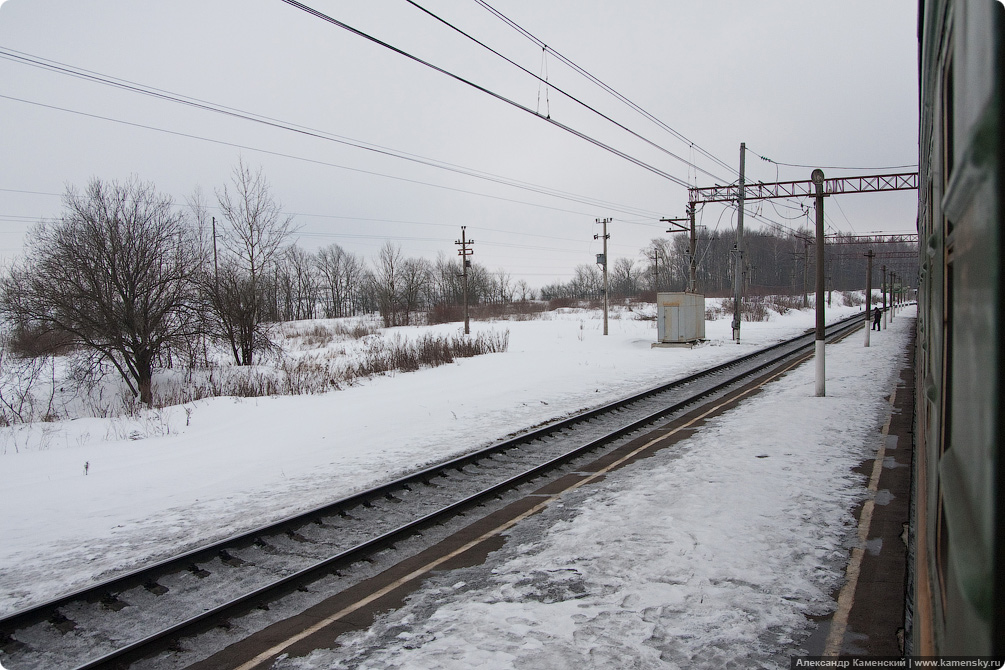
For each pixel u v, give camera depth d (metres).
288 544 6.82
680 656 4.04
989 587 1.07
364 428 13.21
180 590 5.83
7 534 7.57
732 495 7.20
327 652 4.49
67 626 5.18
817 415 11.75
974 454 1.27
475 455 9.95
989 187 1.08
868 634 4.14
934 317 2.50
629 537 6.16
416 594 5.37
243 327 28.31
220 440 12.80
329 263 99.81
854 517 6.31
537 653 4.19
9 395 22.47
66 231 22.61
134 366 24.69
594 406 14.99
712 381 18.56
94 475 10.28
